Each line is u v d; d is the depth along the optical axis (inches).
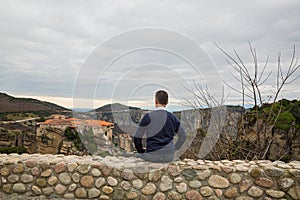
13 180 142.1
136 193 131.7
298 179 119.0
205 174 127.5
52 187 138.9
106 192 134.3
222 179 125.8
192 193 127.1
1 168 143.9
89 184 136.0
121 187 133.3
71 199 136.3
